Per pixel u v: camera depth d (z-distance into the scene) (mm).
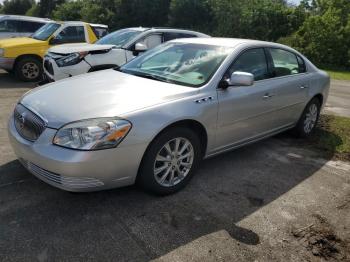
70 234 3008
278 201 3834
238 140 4508
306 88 5590
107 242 2943
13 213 3240
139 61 4781
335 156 5277
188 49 4613
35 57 10000
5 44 9750
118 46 8062
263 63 4805
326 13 26438
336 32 25578
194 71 4188
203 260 2836
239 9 33562
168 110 3488
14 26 12633
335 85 14102
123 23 47500
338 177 4559
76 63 7434
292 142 5785
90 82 4031
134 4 46156
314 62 26219
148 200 3617
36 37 10672
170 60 4516
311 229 3367
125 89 3738
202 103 3809
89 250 2838
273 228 3332
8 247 2811
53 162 3057
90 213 3320
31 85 9500
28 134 3367
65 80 4238
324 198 3980
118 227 3145
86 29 10664
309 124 5980
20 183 3762
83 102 3408
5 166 4113
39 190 3648
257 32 33469
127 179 3350
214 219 3389
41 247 2834
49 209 3342
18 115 3607
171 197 3725
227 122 4176
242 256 2920
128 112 3264
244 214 3523
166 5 45906
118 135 3133
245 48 4531
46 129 3176
